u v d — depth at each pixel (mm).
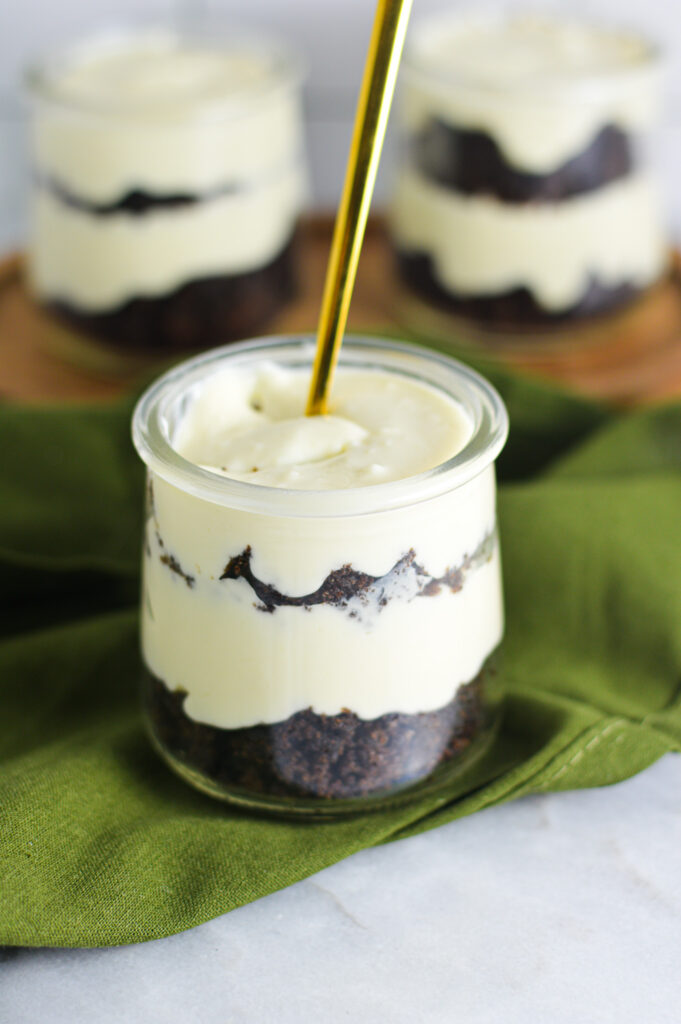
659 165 605
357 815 397
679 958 373
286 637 376
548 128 548
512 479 509
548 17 617
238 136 550
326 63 653
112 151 543
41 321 595
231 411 398
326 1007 365
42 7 638
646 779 414
